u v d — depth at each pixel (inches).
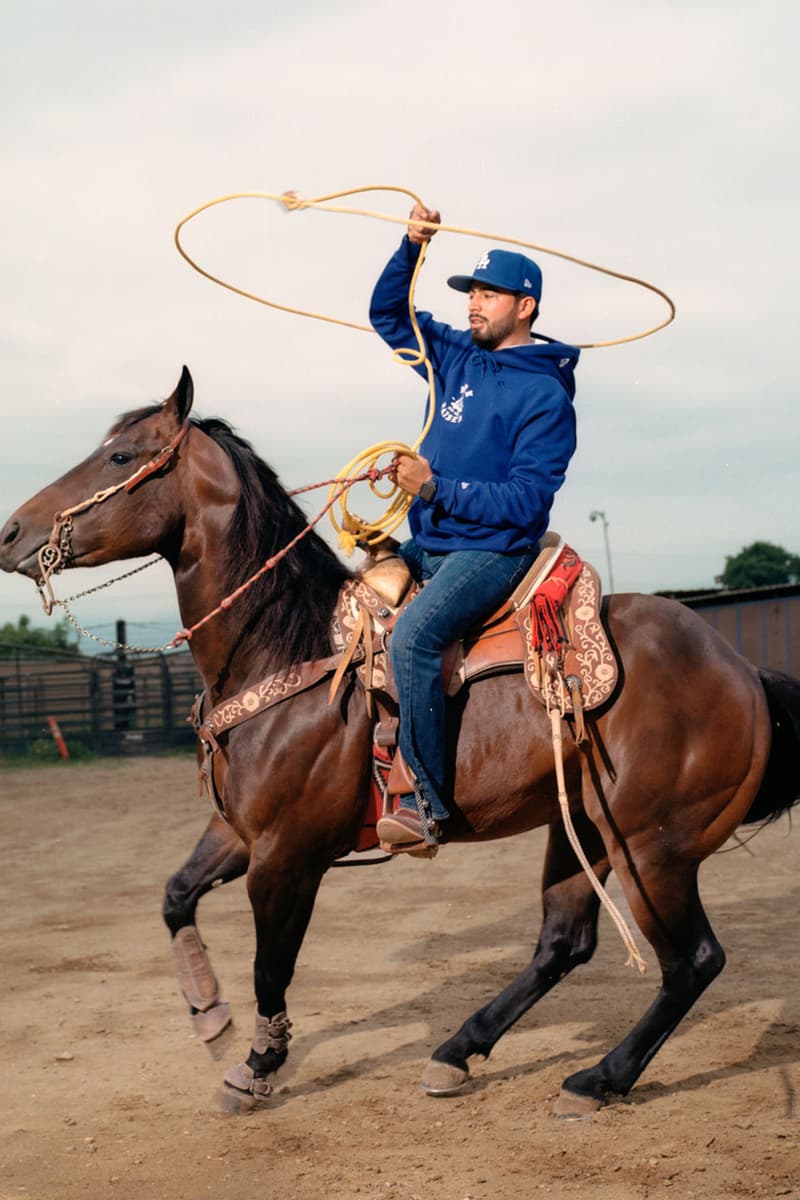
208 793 160.9
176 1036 185.9
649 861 145.9
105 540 153.3
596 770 146.9
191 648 158.1
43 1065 173.9
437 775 144.7
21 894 319.3
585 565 152.7
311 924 267.4
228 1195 127.5
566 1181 127.9
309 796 148.3
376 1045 178.1
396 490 156.5
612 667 144.5
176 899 159.3
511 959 227.8
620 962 222.5
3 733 823.7
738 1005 191.0
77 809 509.7
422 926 261.0
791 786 150.3
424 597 145.3
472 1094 156.6
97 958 240.8
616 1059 148.8
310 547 157.8
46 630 1343.5
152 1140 143.9
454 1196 125.0
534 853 355.9
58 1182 132.3
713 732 145.4
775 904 270.8
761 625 743.7
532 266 155.7
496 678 148.3
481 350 156.6
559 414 149.3
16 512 153.6
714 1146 135.4
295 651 150.8
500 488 145.7
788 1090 152.4
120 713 836.6
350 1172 132.3
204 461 155.7
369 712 147.9
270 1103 155.6
